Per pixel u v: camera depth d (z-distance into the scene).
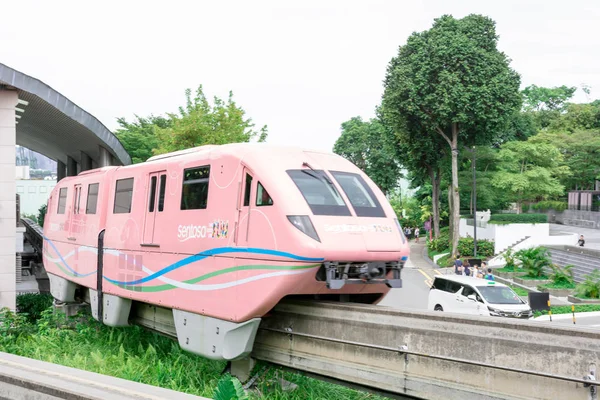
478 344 7.94
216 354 10.70
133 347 14.70
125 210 14.09
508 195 55.09
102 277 15.01
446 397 8.16
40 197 73.44
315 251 9.08
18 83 18.75
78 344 15.03
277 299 9.55
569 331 7.25
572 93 88.44
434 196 55.59
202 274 11.03
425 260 51.00
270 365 10.86
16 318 16.59
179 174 12.05
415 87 44.91
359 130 84.06
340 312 9.53
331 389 11.01
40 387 6.57
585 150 64.25
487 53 44.41
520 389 7.52
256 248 9.77
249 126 37.84
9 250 18.83
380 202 10.43
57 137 29.62
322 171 10.28
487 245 46.97
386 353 8.87
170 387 11.18
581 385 7.05
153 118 61.94
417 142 49.12
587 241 48.78
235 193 10.37
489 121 44.69
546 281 34.53
